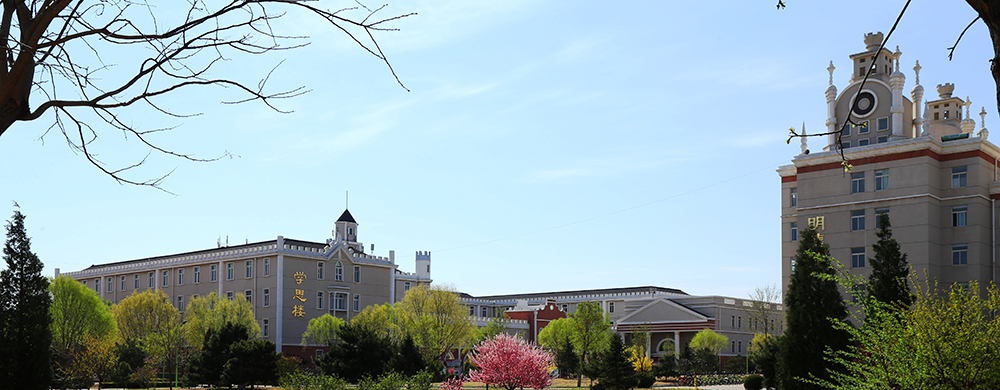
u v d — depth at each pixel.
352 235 121.50
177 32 7.00
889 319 14.24
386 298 108.75
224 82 7.40
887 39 7.53
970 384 13.09
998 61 6.73
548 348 103.94
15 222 35.78
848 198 56.66
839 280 15.80
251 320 88.38
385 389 38.50
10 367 34.03
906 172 54.34
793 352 33.53
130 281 115.69
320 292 100.31
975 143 53.78
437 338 86.00
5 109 6.74
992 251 53.56
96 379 73.00
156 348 80.88
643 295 134.50
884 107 56.66
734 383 81.62
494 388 67.88
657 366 91.81
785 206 62.78
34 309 35.19
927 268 52.66
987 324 13.62
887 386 14.00
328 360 50.53
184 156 7.70
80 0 7.32
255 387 63.31
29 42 6.69
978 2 6.74
